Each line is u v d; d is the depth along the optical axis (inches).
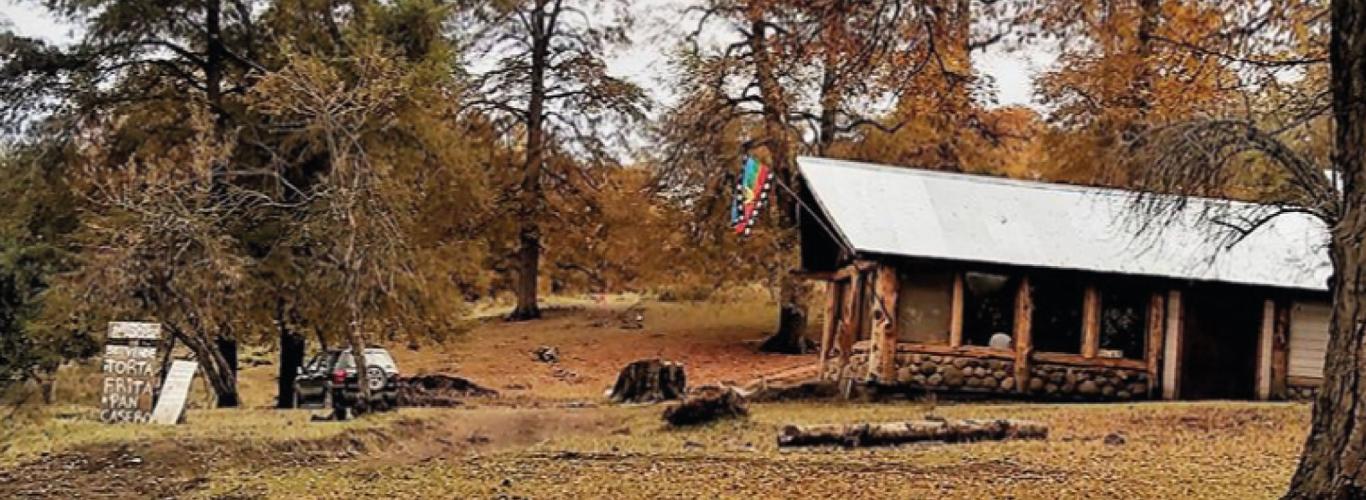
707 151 1162.6
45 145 808.3
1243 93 515.8
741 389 879.7
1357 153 240.4
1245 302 849.5
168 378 593.9
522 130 1427.2
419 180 855.1
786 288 1267.2
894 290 797.2
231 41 828.0
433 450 563.8
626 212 1369.3
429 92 847.1
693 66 1139.9
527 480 414.3
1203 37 445.7
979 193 872.3
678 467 443.8
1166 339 828.0
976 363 805.9
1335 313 239.9
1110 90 571.5
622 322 1437.0
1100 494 366.0
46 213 800.3
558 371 1177.4
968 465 442.6
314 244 746.8
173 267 689.6
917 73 394.6
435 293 851.4
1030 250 807.1
